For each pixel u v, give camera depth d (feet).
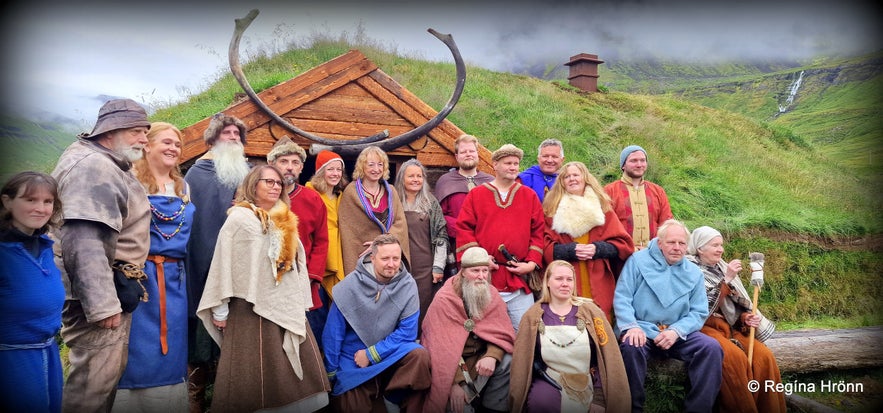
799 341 17.67
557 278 13.15
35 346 9.39
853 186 36.40
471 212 15.19
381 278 13.42
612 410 12.55
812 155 43.86
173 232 11.86
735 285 14.71
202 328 13.07
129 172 11.32
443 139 19.27
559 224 14.94
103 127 10.92
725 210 28.96
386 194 15.46
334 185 15.34
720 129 41.88
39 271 9.34
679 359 13.92
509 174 15.15
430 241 15.74
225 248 11.65
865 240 27.58
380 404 13.05
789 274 25.14
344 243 14.82
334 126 18.40
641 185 16.89
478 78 37.45
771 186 33.78
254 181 12.16
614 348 13.00
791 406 15.85
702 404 13.17
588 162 30.25
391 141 18.42
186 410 11.77
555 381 12.82
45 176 9.36
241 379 11.48
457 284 13.98
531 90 37.68
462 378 13.10
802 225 27.12
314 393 12.04
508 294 14.76
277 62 35.73
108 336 10.60
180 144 12.41
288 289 12.00
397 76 35.29
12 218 9.17
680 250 14.05
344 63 18.44
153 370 11.32
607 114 37.04
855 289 25.52
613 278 15.05
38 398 9.33
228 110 17.12
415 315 13.50
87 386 10.46
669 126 37.83
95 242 10.25
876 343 17.98
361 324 13.14
